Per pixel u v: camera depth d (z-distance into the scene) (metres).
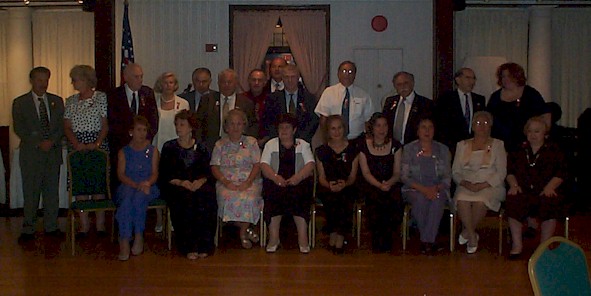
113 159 5.74
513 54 8.65
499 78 5.58
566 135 7.60
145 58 7.80
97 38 7.28
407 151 5.39
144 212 5.21
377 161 5.35
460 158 5.42
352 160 5.37
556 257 2.22
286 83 5.79
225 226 5.89
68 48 8.74
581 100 8.80
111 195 5.74
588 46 8.74
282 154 5.35
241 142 5.48
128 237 5.06
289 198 5.25
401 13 7.71
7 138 8.74
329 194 5.31
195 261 5.00
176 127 5.35
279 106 5.83
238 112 5.45
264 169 5.33
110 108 5.74
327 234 5.98
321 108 6.00
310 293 4.14
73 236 5.24
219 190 5.43
